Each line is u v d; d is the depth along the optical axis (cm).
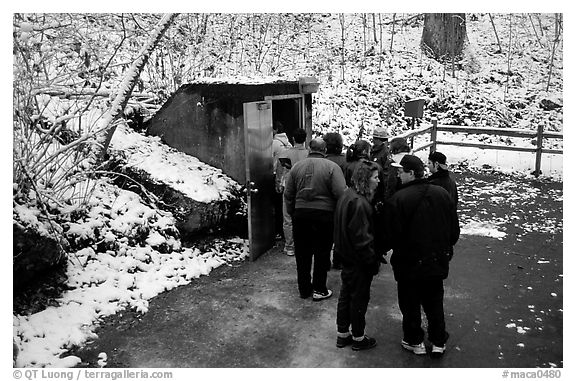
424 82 1457
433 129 1085
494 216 764
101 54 745
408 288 388
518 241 658
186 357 403
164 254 575
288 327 448
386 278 552
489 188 930
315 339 427
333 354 404
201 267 571
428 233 368
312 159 482
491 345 412
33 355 394
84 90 621
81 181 552
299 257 495
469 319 456
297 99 739
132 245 563
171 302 496
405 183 383
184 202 608
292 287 529
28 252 452
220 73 1138
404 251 377
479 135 1295
